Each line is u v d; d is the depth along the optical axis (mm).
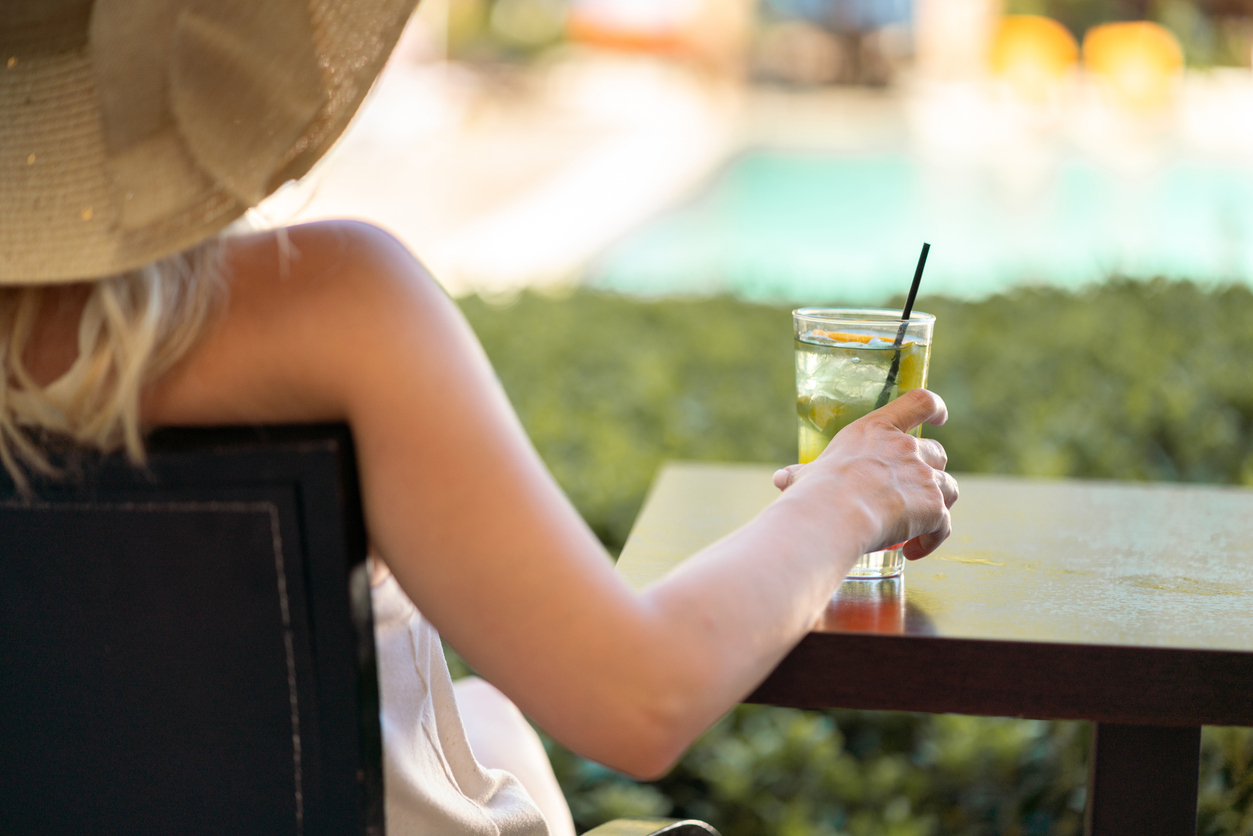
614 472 3105
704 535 1366
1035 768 2111
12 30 796
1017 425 3379
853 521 965
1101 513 1472
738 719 2387
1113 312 4590
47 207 778
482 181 14523
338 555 805
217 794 860
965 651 1015
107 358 795
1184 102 19766
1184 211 12859
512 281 8375
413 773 1021
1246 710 994
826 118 20312
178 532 821
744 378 4098
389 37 729
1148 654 994
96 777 876
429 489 788
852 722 2414
